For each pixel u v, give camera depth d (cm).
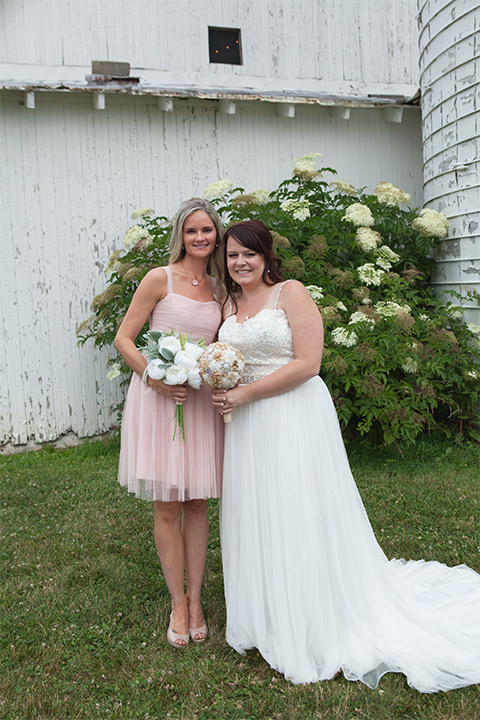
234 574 271
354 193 629
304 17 716
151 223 610
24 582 337
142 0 655
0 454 615
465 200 573
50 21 622
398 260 591
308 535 257
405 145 752
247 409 268
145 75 659
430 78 614
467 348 550
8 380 619
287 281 276
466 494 443
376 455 541
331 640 259
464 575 322
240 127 687
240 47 697
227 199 683
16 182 612
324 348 512
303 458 261
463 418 554
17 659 269
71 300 636
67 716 235
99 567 352
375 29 745
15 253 616
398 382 533
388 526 394
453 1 562
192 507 290
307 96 680
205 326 286
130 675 257
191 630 283
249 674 255
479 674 247
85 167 634
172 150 663
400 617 276
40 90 584
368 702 234
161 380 270
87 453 612
